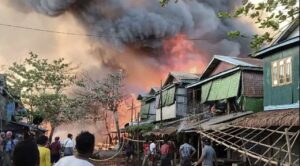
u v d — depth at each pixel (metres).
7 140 14.13
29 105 34.94
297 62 16.81
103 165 28.80
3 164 13.77
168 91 34.22
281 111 16.66
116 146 45.50
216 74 24.98
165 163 18.52
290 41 16.83
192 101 31.31
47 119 36.81
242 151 14.71
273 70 18.66
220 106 25.44
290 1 8.34
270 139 17.59
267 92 19.14
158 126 31.47
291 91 17.19
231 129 17.73
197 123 23.06
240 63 23.20
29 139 4.26
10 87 32.69
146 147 28.31
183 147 16.81
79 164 4.57
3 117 28.45
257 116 17.30
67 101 38.84
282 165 12.55
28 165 4.02
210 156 13.51
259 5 8.66
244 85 22.23
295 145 16.06
